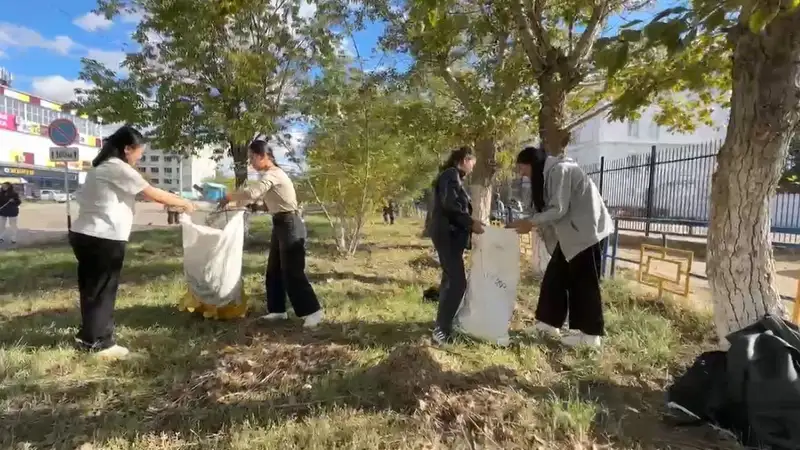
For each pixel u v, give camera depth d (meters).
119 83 10.48
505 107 7.17
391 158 9.79
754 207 3.48
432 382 3.29
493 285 4.51
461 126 7.28
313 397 3.26
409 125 7.61
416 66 8.03
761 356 2.85
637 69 5.45
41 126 67.88
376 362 3.84
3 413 3.06
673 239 13.05
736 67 3.42
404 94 8.44
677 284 6.14
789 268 10.12
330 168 10.03
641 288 6.88
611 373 3.84
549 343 4.55
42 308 5.65
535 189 4.55
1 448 2.66
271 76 10.90
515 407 3.05
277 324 5.01
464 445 2.69
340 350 4.09
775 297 3.54
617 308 5.69
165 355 4.05
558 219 4.29
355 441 2.70
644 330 4.72
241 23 10.27
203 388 3.39
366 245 13.15
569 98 8.89
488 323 4.46
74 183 64.06
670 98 8.59
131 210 4.24
